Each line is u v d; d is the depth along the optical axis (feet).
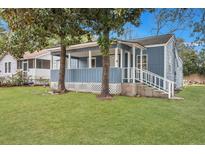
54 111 25.52
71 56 58.95
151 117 22.82
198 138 16.55
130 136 16.79
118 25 21.30
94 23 19.69
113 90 41.04
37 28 18.52
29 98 35.35
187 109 27.96
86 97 35.76
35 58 73.61
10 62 84.23
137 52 50.55
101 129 18.54
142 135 17.04
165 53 46.14
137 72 45.85
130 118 22.29
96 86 43.45
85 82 45.34
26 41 40.96
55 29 17.61
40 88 56.54
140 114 24.06
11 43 43.55
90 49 45.78
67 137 16.46
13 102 31.60
